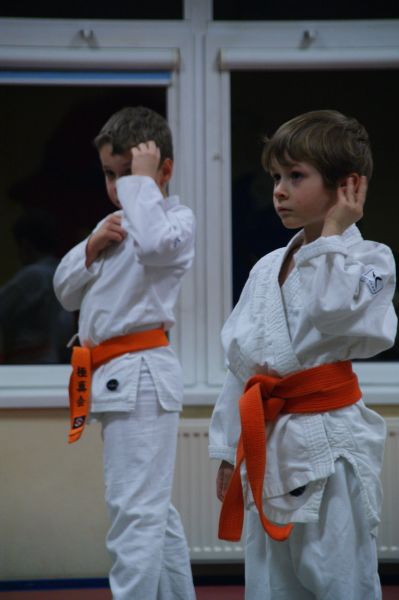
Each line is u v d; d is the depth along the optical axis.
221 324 9.87
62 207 10.09
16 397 9.25
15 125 10.02
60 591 9.09
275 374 4.69
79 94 10.02
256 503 4.49
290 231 10.09
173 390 6.20
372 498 4.52
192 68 9.88
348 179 4.54
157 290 6.18
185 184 9.91
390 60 9.75
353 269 4.39
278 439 4.59
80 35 9.72
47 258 10.09
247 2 9.95
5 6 9.77
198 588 9.30
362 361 9.99
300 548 4.55
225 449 5.09
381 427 4.71
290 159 4.56
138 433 6.05
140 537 5.93
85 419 6.12
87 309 6.27
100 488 9.33
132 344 6.13
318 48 9.84
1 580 9.20
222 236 9.91
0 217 10.04
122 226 6.23
